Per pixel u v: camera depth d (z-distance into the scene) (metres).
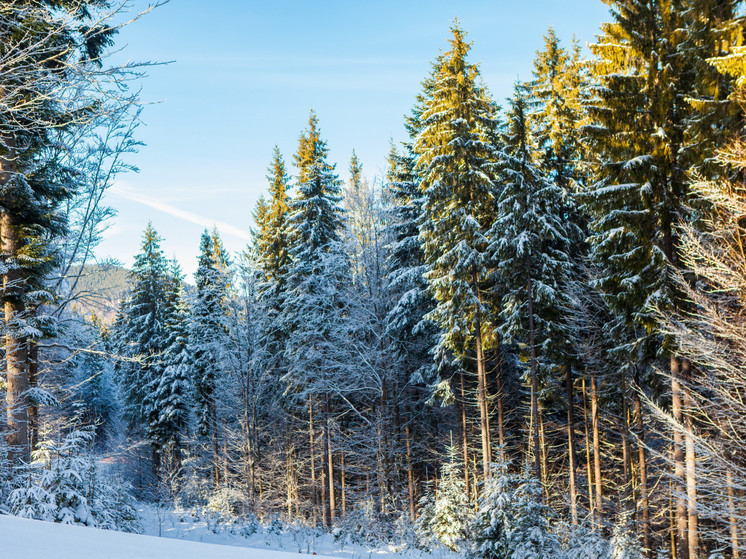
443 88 22.17
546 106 24.81
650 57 15.17
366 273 27.00
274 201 34.00
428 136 22.70
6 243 13.59
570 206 23.19
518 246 19.58
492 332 21.94
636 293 14.75
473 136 22.19
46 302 13.82
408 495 26.64
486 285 23.78
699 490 13.48
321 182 29.73
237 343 29.88
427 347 27.11
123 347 43.12
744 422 11.25
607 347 20.52
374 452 27.53
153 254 44.19
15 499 11.31
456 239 21.73
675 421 12.84
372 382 26.48
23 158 13.05
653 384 16.67
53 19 4.35
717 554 12.56
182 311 40.62
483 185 22.00
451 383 25.41
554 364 22.48
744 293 10.74
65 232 14.21
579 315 21.12
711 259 10.79
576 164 23.52
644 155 14.94
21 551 3.07
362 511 24.50
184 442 40.00
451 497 20.77
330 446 27.62
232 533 21.81
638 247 14.88
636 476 22.09
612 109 15.43
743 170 12.05
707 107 13.13
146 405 40.66
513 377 27.02
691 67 14.91
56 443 12.88
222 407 34.81
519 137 20.73
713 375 12.09
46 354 16.88
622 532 15.51
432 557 18.48
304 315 27.38
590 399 24.28
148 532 20.39
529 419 25.38
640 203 15.24
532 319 20.12
